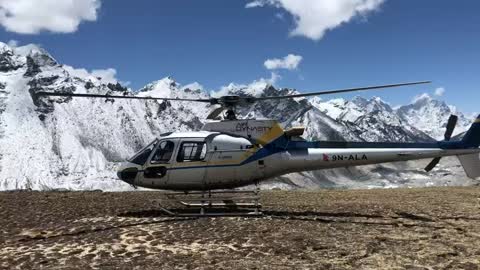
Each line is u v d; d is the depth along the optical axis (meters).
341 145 19.42
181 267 11.06
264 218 17.22
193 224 16.05
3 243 13.49
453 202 21.64
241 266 11.05
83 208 19.70
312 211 18.98
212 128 19.48
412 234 14.42
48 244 13.30
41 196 24.27
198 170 18.66
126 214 18.20
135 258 11.81
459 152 19.19
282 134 19.38
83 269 10.85
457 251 12.34
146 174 18.86
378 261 11.46
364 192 27.78
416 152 19.20
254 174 19.05
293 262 11.41
